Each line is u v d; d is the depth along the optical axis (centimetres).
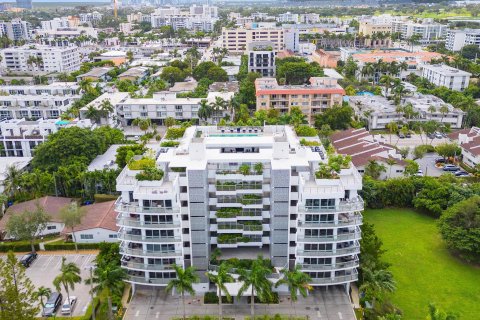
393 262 9931
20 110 19312
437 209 11575
